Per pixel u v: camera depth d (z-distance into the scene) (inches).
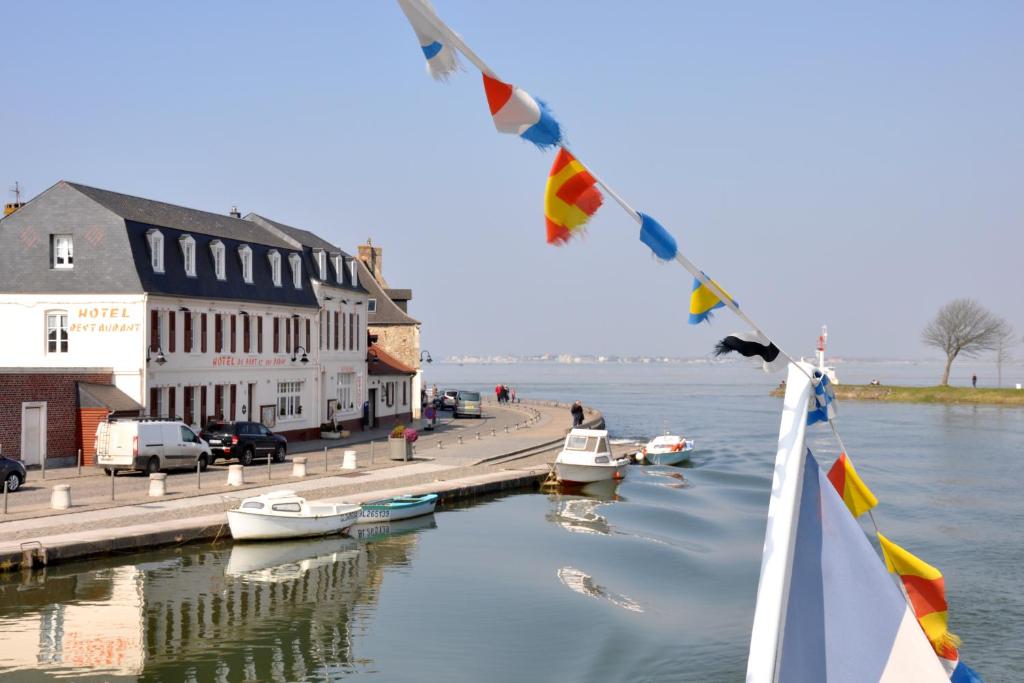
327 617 820.0
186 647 732.7
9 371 1464.1
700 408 4817.9
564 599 878.4
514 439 2298.2
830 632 226.1
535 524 1289.4
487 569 1011.3
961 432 2972.4
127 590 886.4
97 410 1552.7
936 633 251.6
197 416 1764.3
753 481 1790.1
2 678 657.6
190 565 995.3
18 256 1636.3
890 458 2175.2
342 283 2345.0
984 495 1605.6
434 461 1797.5
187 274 1750.7
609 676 676.1
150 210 1811.0
